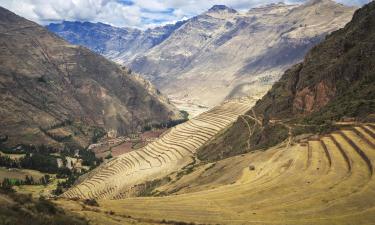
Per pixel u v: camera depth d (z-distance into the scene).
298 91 165.00
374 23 154.12
